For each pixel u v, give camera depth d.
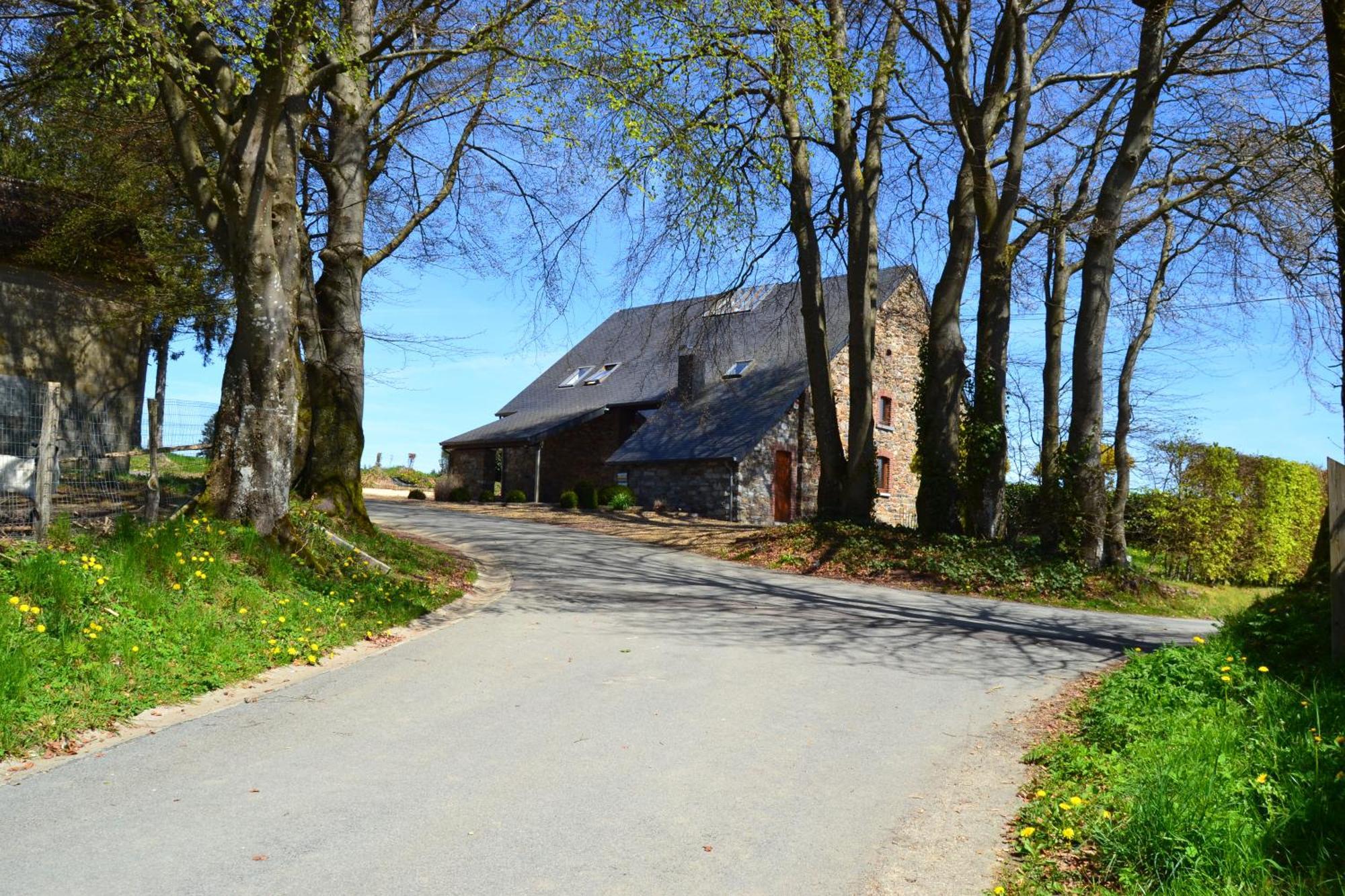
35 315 20.28
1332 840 4.20
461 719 6.70
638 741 6.30
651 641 10.04
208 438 17.38
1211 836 4.25
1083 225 20.11
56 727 5.86
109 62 11.55
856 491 21.02
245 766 5.52
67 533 9.25
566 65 12.22
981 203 18.94
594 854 4.46
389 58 12.44
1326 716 5.96
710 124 14.19
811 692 7.97
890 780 5.73
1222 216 17.39
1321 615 8.34
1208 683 7.20
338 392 15.59
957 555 18.08
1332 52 9.60
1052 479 18.17
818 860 4.50
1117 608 16.45
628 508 31.53
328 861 4.25
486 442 38.84
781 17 13.60
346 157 15.79
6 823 4.55
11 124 19.45
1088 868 4.38
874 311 21.19
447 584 13.56
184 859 4.21
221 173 11.51
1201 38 15.36
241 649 8.07
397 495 41.84
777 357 34.28
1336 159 9.73
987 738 6.76
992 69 18.88
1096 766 5.66
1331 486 7.60
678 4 12.48
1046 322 21.44
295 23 10.90
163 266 21.69
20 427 18.98
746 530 23.48
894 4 17.58
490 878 4.16
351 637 9.39
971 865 4.50
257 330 11.76
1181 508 23.02
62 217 20.25
